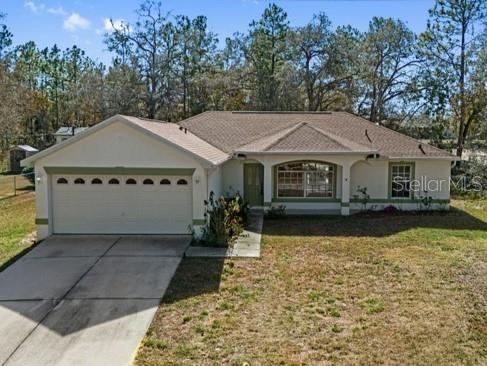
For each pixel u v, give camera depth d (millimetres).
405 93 36000
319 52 39031
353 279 10141
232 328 7602
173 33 41500
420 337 7211
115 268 10992
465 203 22000
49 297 9141
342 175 18391
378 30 37000
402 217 18000
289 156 18016
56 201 14281
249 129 21359
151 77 40531
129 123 13703
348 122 22062
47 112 57625
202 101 41906
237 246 13148
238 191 19609
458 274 10438
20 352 6863
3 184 31828
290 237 14406
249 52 43000
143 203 14242
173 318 8047
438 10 31953
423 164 19125
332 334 7359
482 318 7914
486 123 30672
